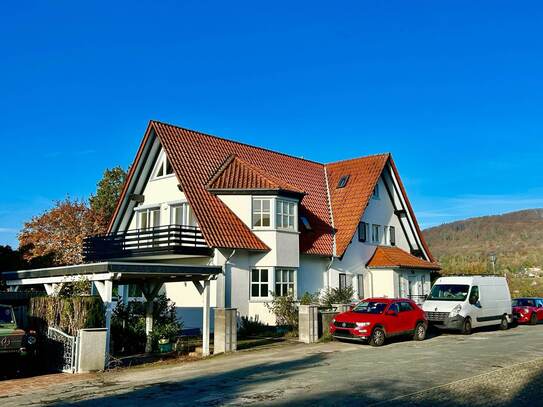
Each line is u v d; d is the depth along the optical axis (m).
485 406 9.81
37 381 13.45
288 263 26.50
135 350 19.05
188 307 25.73
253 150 32.53
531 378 12.55
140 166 28.56
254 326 24.20
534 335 23.59
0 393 11.96
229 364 15.67
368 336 19.17
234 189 26.12
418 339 21.31
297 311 24.36
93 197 47.78
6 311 15.43
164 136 27.38
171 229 23.88
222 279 24.19
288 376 13.15
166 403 10.36
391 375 12.99
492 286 26.47
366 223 33.84
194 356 17.66
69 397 11.30
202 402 10.36
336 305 24.52
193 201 24.86
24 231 45.19
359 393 10.90
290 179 32.53
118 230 30.11
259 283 25.83
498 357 16.11
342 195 33.62
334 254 29.81
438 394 10.78
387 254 33.81
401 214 37.31
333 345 19.75
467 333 24.03
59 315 15.84
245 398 10.62
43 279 18.88
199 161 27.72
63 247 44.09
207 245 24.47
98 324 15.33
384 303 20.94
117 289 28.25
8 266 30.61
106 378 13.75
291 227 27.19
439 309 24.17
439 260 78.88
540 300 32.09
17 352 13.87
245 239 25.20
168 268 16.61
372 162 35.06
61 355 15.22
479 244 108.62
